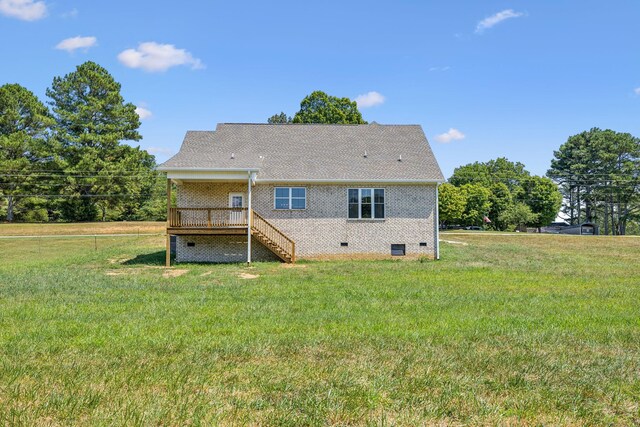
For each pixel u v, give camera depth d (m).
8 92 55.09
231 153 22.27
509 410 4.68
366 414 4.52
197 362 6.15
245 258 21.67
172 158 20.95
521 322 8.73
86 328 8.20
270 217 21.80
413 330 8.04
